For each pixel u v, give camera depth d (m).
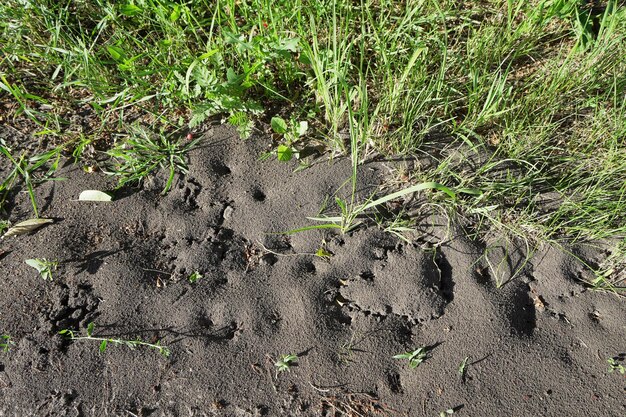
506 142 0.73
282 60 0.78
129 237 0.70
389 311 0.65
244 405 0.60
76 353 0.63
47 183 0.74
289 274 0.67
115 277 0.67
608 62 0.77
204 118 0.75
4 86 0.75
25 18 0.81
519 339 0.62
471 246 0.67
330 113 0.75
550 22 0.84
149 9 0.81
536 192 0.70
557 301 0.64
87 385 0.62
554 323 0.63
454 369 0.61
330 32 0.81
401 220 0.69
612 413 0.58
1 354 0.63
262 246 0.69
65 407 0.61
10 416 0.60
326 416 0.59
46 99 0.81
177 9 0.74
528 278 0.66
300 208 0.71
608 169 0.70
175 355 0.63
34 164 0.76
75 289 0.67
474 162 0.72
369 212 0.70
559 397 0.59
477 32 0.82
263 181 0.73
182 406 0.60
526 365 0.61
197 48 0.83
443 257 0.67
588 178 0.69
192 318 0.65
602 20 0.78
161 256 0.69
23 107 0.76
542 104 0.75
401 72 0.77
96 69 0.80
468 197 0.70
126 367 0.62
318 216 0.70
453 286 0.65
